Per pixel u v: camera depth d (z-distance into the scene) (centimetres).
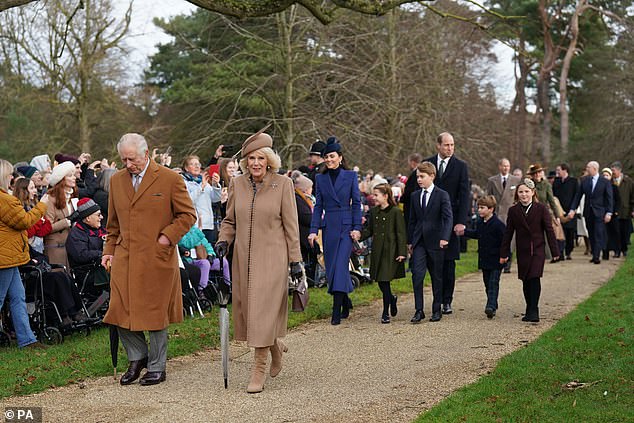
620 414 527
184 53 3378
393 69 2412
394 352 784
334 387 646
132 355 678
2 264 770
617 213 1756
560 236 1664
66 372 702
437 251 963
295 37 2222
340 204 961
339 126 2214
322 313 1025
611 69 4069
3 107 2608
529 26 4153
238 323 661
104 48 2458
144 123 2917
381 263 960
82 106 2477
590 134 4088
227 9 914
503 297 1159
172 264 676
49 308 845
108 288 900
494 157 3169
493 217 994
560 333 838
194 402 605
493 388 611
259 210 657
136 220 667
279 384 662
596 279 1364
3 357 762
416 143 2453
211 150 2422
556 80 4634
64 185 916
